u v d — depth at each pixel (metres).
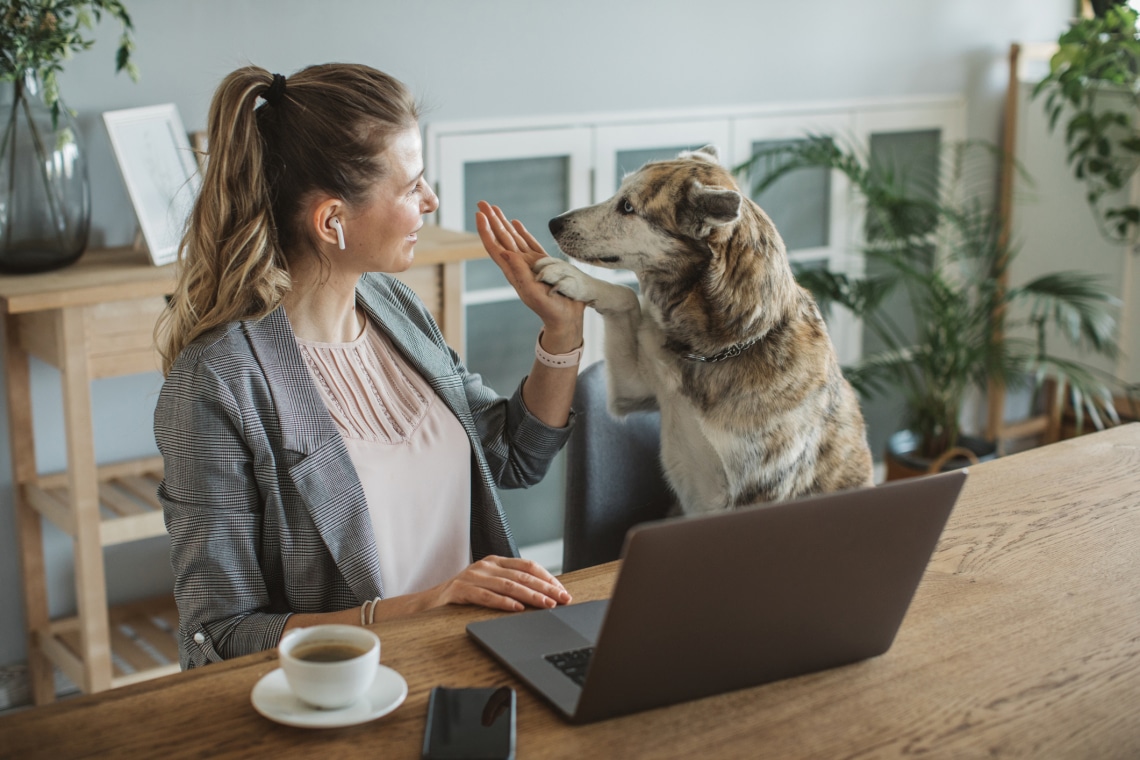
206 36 2.50
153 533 2.33
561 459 3.25
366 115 1.31
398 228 1.37
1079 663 1.07
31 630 2.50
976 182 3.90
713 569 0.91
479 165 2.95
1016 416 4.24
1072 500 1.51
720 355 1.73
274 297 1.31
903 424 3.94
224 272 1.29
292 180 1.32
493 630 1.11
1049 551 1.34
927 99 3.71
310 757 0.90
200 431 1.23
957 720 0.97
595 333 3.24
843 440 1.88
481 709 0.95
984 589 1.23
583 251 1.79
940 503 1.00
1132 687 1.03
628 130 3.16
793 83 3.43
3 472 2.46
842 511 0.95
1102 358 3.71
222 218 1.30
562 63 3.00
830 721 0.96
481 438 1.60
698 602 0.92
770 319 1.73
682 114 3.23
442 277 2.47
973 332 3.63
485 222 1.54
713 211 1.64
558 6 2.95
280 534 1.29
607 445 1.84
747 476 1.75
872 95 3.60
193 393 1.23
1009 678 1.04
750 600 0.95
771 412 1.73
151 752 0.90
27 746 0.91
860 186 3.26
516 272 1.53
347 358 1.43
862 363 3.68
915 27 3.63
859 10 3.50
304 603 1.32
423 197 1.41
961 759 0.91
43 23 2.07
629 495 1.90
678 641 0.94
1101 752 0.92
